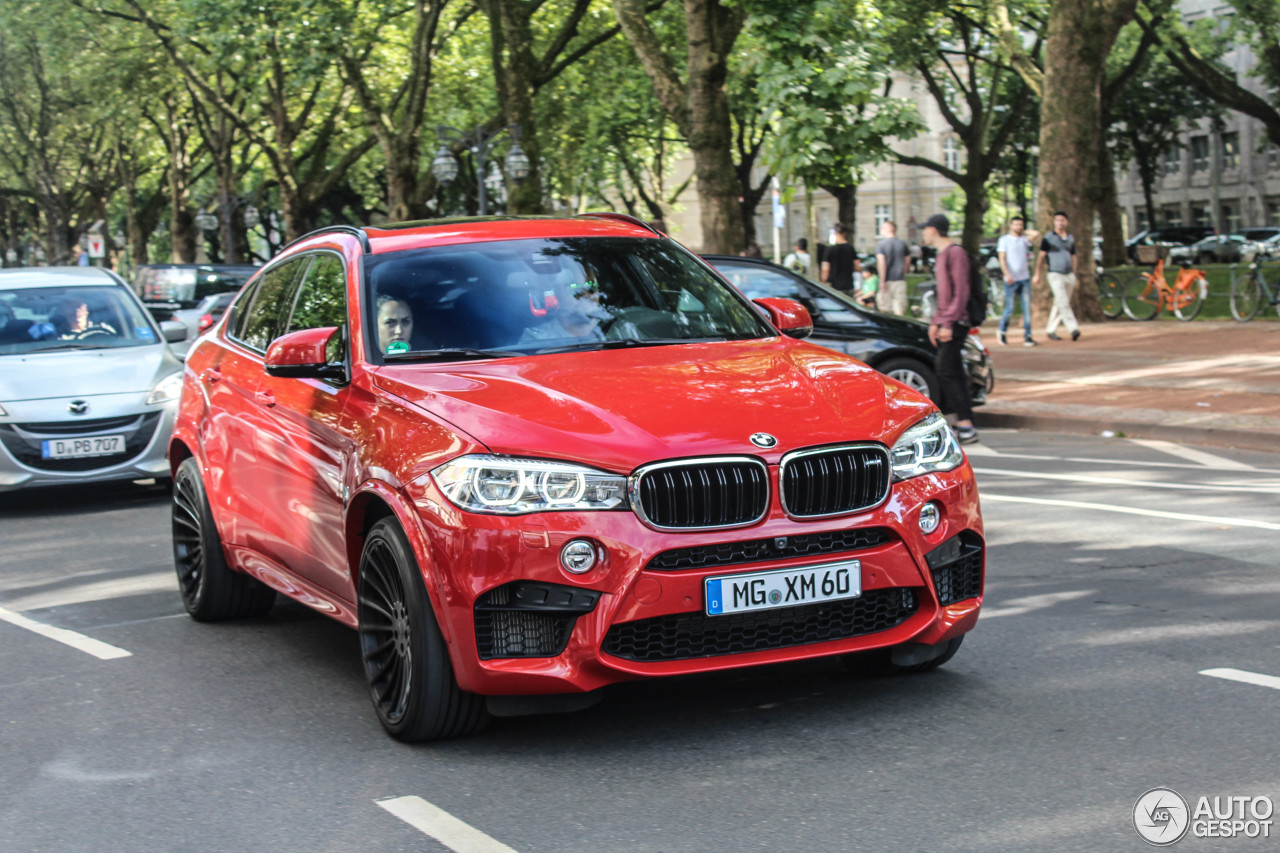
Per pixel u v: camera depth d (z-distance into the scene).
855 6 18.28
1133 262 46.59
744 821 3.88
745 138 42.03
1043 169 24.81
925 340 13.77
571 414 4.54
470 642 4.38
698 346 5.42
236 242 54.34
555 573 4.29
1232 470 10.51
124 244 76.56
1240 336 20.83
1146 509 8.91
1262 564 7.13
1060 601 6.48
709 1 18.62
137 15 40.25
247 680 5.79
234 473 6.36
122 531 9.93
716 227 18.98
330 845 3.87
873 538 4.59
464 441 4.48
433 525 4.42
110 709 5.45
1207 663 5.32
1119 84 36.12
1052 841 3.63
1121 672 5.23
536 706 4.45
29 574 8.49
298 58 32.44
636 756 4.50
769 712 4.91
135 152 55.09
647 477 4.34
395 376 5.07
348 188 61.62
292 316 6.18
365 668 4.92
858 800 4.00
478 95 41.84
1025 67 26.36
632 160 48.47
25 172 56.34
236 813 4.18
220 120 45.50
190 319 25.05
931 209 80.69
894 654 4.88
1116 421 13.02
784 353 5.33
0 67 49.56
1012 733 4.55
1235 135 72.00
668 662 4.39
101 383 11.03
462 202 54.56
